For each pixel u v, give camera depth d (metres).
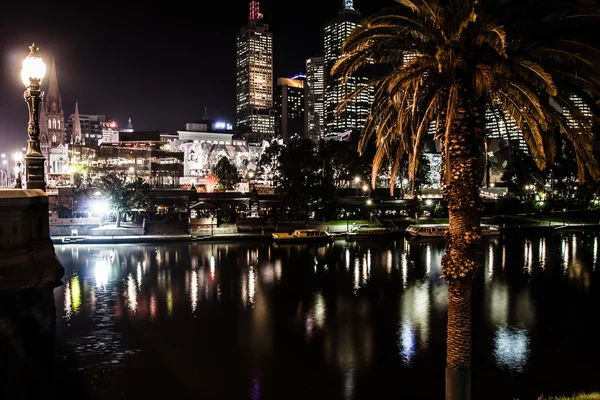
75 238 92.25
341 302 53.75
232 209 129.12
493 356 37.38
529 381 32.72
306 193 119.38
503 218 127.19
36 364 16.53
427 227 106.12
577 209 140.88
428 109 17.02
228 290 58.84
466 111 16.94
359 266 74.12
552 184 141.62
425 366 35.44
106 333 42.62
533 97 15.37
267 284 62.12
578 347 39.22
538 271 70.69
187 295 56.28
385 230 104.38
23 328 16.06
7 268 15.26
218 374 33.94
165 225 104.38
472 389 31.52
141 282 62.53
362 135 20.08
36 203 16.75
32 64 19.52
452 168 17.11
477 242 17.12
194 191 130.62
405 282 63.53
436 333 42.84
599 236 109.25
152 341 40.66
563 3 15.70
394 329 44.03
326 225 111.94
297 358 37.06
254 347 39.38
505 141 195.88
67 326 44.56
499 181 184.38
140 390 31.31
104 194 100.62
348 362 36.19
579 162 16.66
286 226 110.25
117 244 92.75
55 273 16.88
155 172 168.00
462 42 16.28
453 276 17.27
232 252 86.31
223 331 43.44
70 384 32.25
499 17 16.41
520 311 50.16
